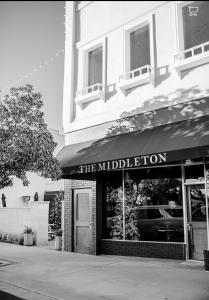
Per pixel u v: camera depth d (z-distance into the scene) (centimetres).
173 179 975
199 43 962
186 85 938
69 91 1252
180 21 989
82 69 1238
